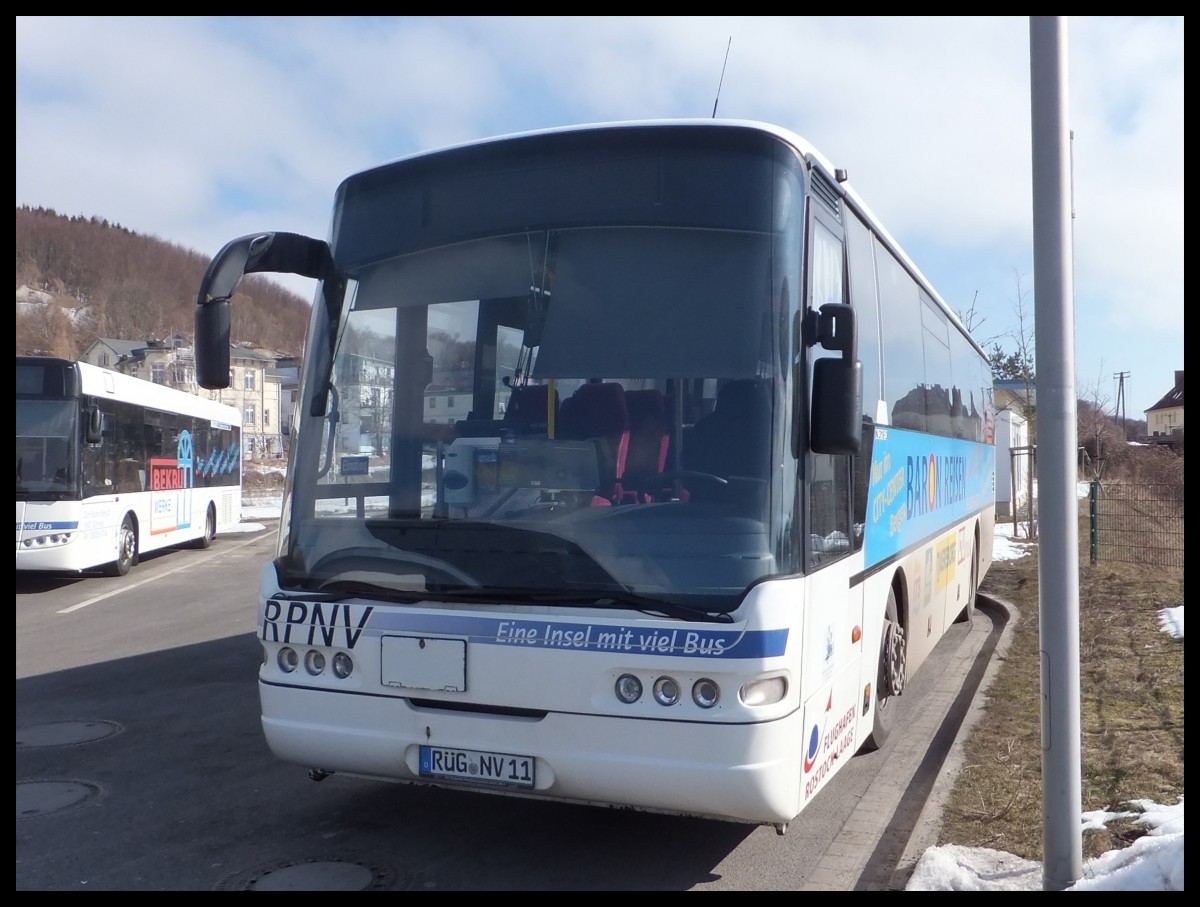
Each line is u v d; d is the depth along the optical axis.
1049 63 4.19
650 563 4.29
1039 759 6.36
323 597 4.75
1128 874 4.18
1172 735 6.66
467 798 5.96
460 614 4.47
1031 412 23.27
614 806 4.36
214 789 6.15
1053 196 4.19
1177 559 15.77
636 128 4.84
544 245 4.87
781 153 4.70
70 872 4.93
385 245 5.17
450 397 4.80
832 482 5.06
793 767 4.27
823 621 4.76
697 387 4.51
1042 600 4.31
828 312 4.41
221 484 25.23
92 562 16.08
